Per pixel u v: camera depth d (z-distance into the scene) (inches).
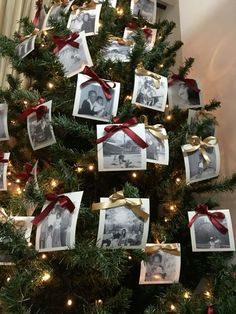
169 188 41.7
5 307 28.7
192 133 43.4
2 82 56.2
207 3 61.5
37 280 32.2
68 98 39.5
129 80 41.9
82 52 39.3
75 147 41.1
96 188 40.7
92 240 31.7
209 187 43.4
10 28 58.8
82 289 38.2
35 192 33.5
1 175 40.0
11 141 45.7
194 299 34.6
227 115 52.2
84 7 43.3
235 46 52.8
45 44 43.9
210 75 57.2
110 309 35.3
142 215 32.3
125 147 34.6
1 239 31.6
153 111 45.0
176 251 37.4
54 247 31.1
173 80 47.8
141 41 41.3
